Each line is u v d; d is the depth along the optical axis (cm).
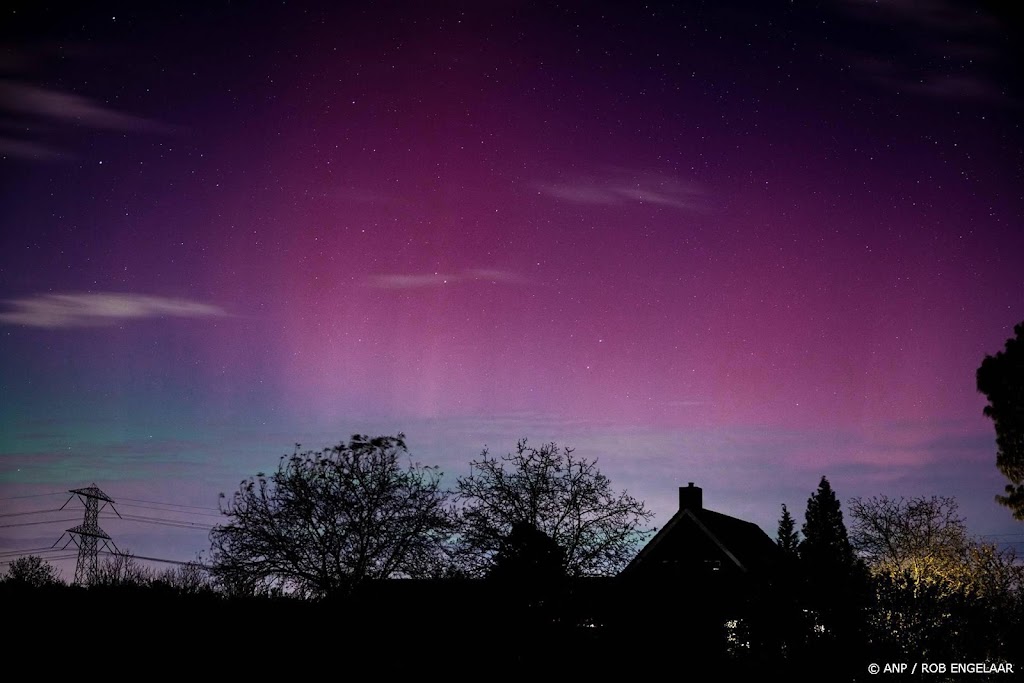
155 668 2161
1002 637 2548
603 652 2364
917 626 2527
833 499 2666
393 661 2348
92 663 2139
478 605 2366
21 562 3753
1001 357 4422
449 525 2606
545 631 2327
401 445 2903
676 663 2367
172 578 2767
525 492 2444
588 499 2434
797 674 2394
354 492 2791
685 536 4056
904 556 4116
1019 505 4316
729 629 2469
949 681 2469
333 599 2556
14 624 2281
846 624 2456
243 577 2666
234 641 2348
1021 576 3158
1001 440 4391
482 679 2298
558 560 2353
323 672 2244
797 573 2506
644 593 2425
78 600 2477
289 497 2770
